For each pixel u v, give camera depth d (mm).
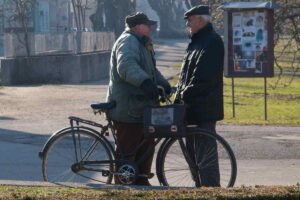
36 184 17891
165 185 17938
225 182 18359
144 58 18031
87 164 18219
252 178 22328
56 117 37969
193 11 17594
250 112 43000
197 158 17828
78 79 69188
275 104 49375
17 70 67562
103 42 84562
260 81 74062
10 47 68688
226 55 37562
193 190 15070
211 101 17656
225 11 37312
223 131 32969
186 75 17875
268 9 36750
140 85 17406
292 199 14336
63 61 69062
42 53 71562
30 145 28609
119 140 18203
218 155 17922
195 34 17766
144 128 17656
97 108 18109
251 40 37188
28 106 43625
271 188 15109
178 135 17500
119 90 18000
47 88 58750
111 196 14570
